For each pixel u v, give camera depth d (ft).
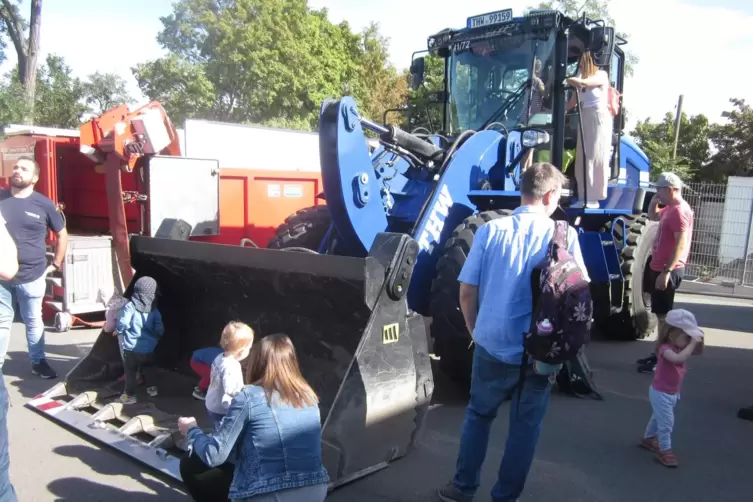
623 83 22.13
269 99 83.66
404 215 16.22
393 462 12.10
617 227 22.33
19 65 78.79
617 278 20.70
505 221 9.91
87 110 95.25
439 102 20.95
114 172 20.62
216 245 13.43
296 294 13.39
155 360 16.07
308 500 7.86
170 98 83.97
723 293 37.55
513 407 9.66
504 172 17.19
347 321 13.01
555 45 18.33
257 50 82.28
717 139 76.54
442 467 11.94
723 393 17.46
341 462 10.64
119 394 14.57
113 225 20.58
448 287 14.20
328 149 13.70
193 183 24.90
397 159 16.93
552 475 11.88
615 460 12.67
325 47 94.79
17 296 16.62
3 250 8.30
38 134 26.02
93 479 11.18
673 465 12.39
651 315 24.03
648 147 70.74
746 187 40.06
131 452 11.85
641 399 16.52
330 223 17.92
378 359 11.17
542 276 9.08
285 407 7.91
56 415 13.66
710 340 24.47
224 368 10.93
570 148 19.71
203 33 85.40
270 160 36.14
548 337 8.88
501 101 19.35
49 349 20.39
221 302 15.38
